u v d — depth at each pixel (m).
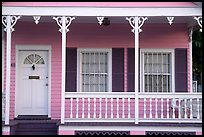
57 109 13.33
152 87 13.53
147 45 13.55
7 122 11.09
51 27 13.47
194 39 20.36
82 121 11.43
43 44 13.43
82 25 13.50
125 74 13.47
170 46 13.60
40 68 13.46
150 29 13.60
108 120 11.44
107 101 12.62
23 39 13.38
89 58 13.53
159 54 13.64
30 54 13.46
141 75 13.47
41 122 11.94
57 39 13.47
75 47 13.45
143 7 11.19
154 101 12.95
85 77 13.47
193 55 21.16
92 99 12.84
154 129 11.16
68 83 13.34
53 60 13.44
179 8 11.22
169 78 13.62
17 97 13.29
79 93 11.46
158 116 12.95
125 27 13.55
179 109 11.51
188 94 11.45
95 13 11.18
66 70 13.35
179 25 13.65
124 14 11.17
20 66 13.40
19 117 12.98
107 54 13.55
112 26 13.54
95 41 13.50
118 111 11.88
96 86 13.47
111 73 13.44
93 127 11.16
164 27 13.62
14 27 13.36
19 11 11.08
